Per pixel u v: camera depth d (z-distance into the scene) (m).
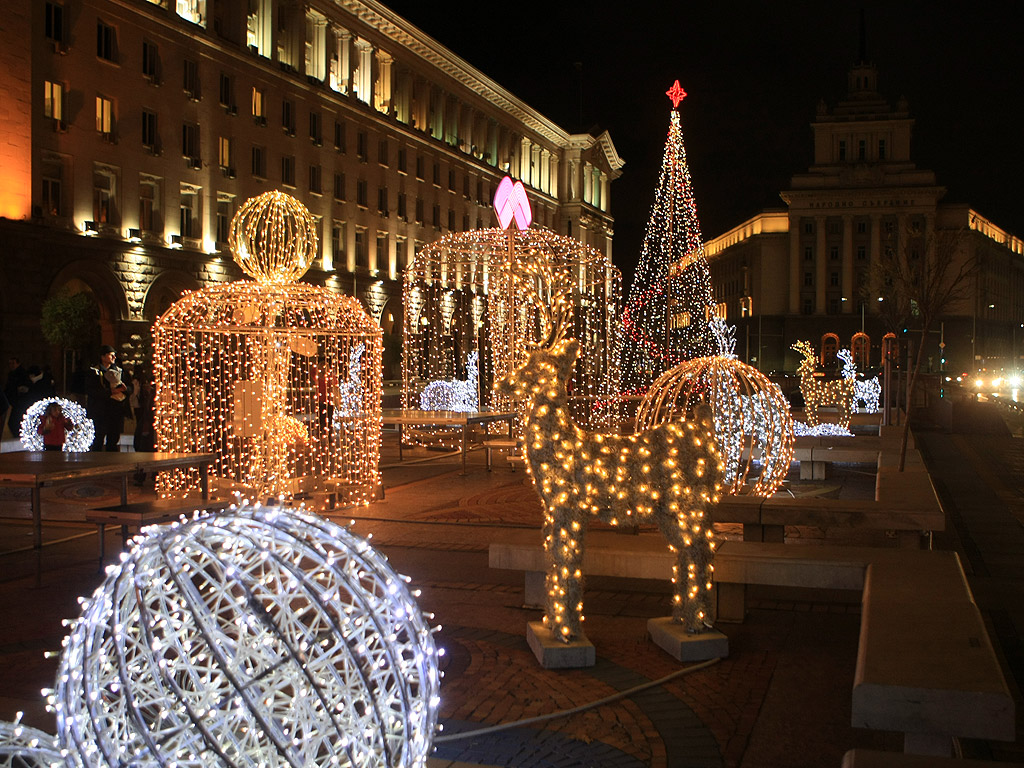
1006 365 104.69
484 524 11.71
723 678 6.01
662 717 5.36
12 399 22.19
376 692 3.50
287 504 12.77
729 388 12.17
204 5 38.34
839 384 30.12
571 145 79.31
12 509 12.73
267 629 3.46
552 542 6.33
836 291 101.00
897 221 98.62
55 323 25.89
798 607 7.82
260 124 41.56
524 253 17.66
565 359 6.39
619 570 7.39
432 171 58.56
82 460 10.02
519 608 7.75
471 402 24.69
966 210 101.88
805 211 100.75
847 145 100.88
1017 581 8.80
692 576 6.50
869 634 4.73
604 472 6.27
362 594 3.66
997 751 5.12
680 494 6.34
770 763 4.77
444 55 58.12
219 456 14.78
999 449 22.47
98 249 32.28
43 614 7.51
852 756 3.44
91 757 3.42
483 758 4.80
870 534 11.17
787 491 13.52
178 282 36.22
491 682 5.91
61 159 31.34
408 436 21.94
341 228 48.84
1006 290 123.12
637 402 33.12
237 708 3.40
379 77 52.97
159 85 35.56
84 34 31.95
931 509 8.38
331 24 47.38
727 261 127.75
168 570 3.48
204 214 38.09
